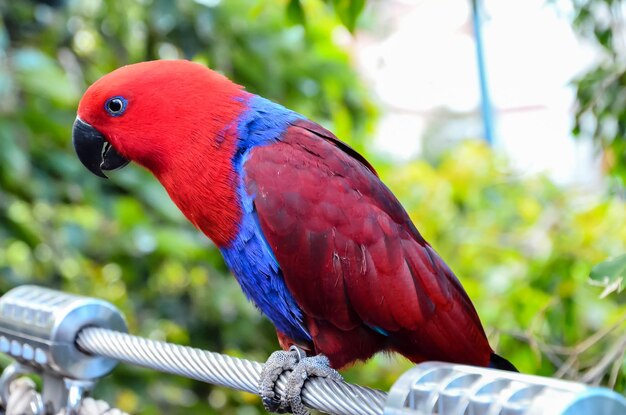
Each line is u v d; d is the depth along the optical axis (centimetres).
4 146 475
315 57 612
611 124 429
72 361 295
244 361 282
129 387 554
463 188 744
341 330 320
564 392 162
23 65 496
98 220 571
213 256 585
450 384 177
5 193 515
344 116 656
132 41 596
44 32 565
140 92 332
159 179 347
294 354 293
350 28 398
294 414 281
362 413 239
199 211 329
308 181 316
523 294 495
